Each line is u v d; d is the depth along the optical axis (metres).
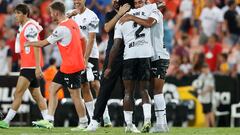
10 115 31.83
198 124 44.66
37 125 30.64
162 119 29.30
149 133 27.75
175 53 53.41
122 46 29.09
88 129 29.78
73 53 30.03
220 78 45.28
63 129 31.52
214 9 56.16
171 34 55.22
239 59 53.91
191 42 55.16
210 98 45.00
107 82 29.52
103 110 29.83
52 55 51.34
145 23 27.61
